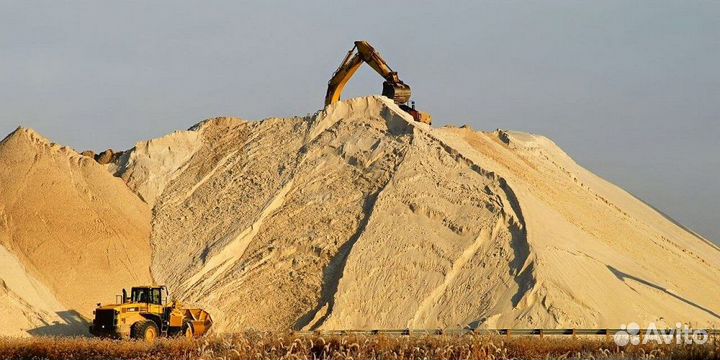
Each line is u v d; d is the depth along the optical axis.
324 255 130.12
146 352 76.50
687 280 142.25
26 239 125.81
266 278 128.38
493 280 119.81
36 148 141.12
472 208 131.50
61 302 118.94
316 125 155.38
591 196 169.75
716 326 118.31
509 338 76.31
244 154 153.25
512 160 166.38
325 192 141.38
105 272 125.69
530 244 123.38
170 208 144.75
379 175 141.25
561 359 62.44
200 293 125.69
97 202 137.38
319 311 119.44
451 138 151.88
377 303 119.69
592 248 131.38
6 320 108.31
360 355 63.41
